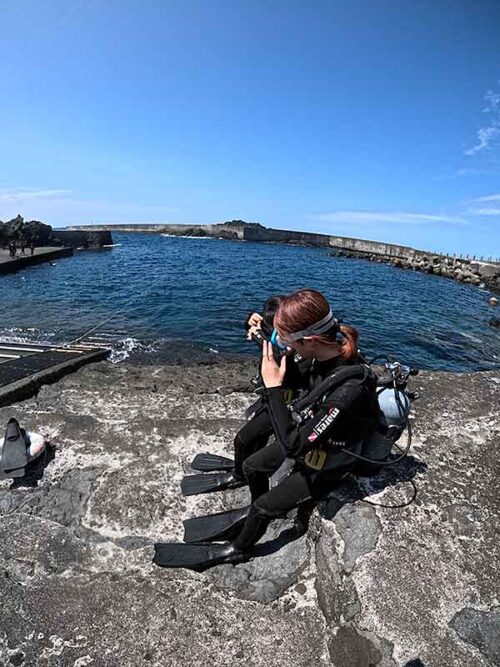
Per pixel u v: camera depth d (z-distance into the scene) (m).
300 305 1.88
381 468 2.64
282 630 1.96
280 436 1.94
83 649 1.84
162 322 15.80
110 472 2.90
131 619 1.98
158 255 52.25
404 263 59.72
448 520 2.39
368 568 2.09
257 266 44.53
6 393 4.68
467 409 3.83
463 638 1.80
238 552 2.28
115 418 3.59
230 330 14.89
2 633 1.89
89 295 21.53
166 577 2.21
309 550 2.39
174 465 3.02
